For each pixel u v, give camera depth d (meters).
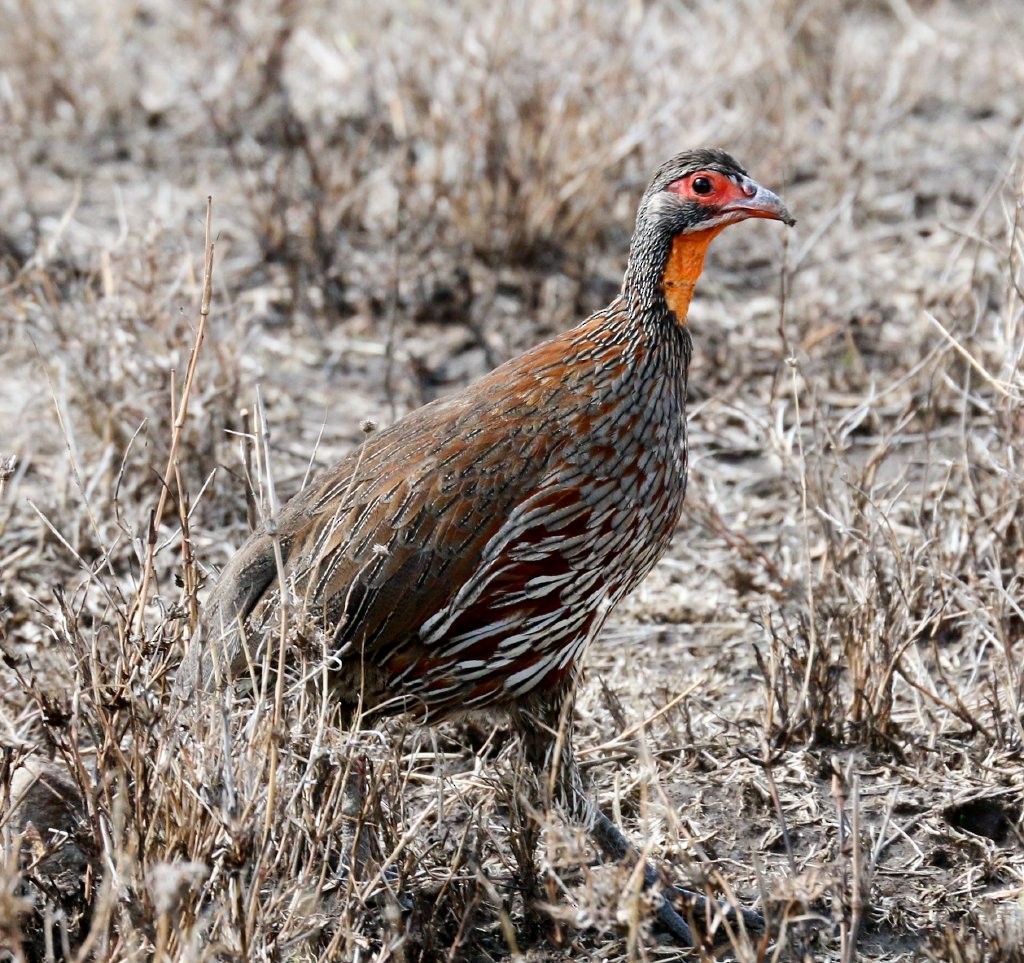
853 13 20.12
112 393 11.88
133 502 11.70
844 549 10.43
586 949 8.03
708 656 10.43
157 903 6.87
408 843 8.09
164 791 7.36
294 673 7.89
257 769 7.38
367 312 14.52
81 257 14.86
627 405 8.27
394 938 7.46
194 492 11.68
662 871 7.75
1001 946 7.59
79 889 7.98
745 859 8.62
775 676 9.39
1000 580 9.77
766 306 14.52
